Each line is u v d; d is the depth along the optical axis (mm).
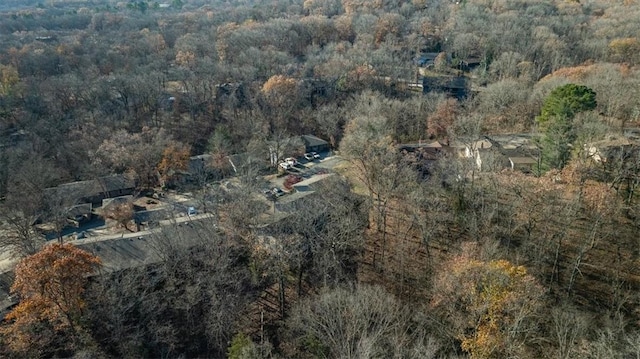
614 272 59719
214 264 63531
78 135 118312
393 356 47531
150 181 111438
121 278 64750
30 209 90375
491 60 151500
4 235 84125
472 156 85625
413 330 54844
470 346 46094
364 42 173000
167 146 112562
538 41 153125
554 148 74188
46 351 54844
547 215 61062
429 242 69375
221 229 72875
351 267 68062
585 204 62969
